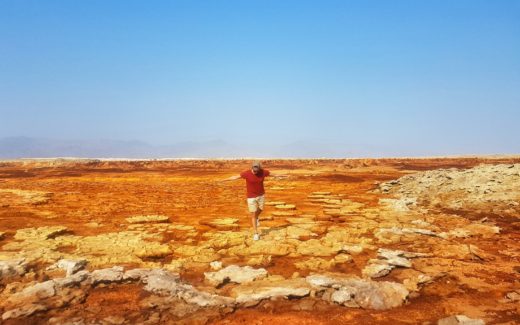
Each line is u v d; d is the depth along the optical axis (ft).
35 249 30.25
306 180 101.76
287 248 30.99
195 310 19.44
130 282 23.08
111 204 56.34
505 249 31.09
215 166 184.34
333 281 22.39
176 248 31.50
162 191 75.41
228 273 24.41
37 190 74.69
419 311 19.76
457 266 26.37
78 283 22.35
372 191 71.56
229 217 45.83
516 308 19.98
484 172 59.62
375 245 32.14
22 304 19.81
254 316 18.99
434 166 169.58
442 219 42.57
